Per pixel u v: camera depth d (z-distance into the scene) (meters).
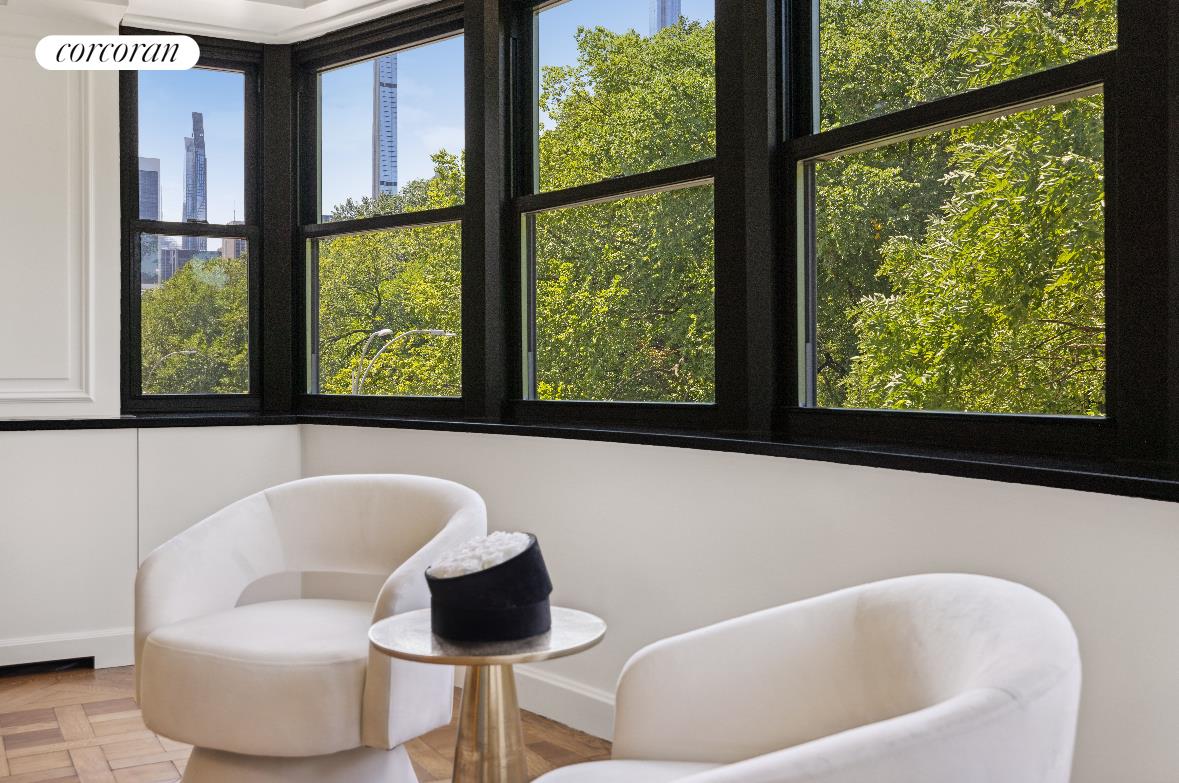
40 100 4.02
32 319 4.01
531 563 1.83
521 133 3.73
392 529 2.66
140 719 3.42
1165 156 1.96
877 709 1.44
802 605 1.58
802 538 2.55
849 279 2.66
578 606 3.27
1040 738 1.02
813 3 2.79
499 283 3.73
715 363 2.99
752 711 1.54
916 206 2.48
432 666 2.29
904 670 1.39
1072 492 1.93
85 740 3.21
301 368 4.51
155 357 4.35
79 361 4.09
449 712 2.38
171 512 4.19
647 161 3.25
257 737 2.17
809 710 1.51
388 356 4.19
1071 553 1.93
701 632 1.60
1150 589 1.79
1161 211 1.97
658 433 2.97
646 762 1.53
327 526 2.74
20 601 3.97
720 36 2.92
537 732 3.24
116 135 4.14
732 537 2.75
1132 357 2.02
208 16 4.18
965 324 2.37
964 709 1.00
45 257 4.03
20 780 2.86
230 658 2.21
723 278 2.93
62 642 4.02
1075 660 1.09
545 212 3.62
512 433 3.45
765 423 2.85
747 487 2.70
